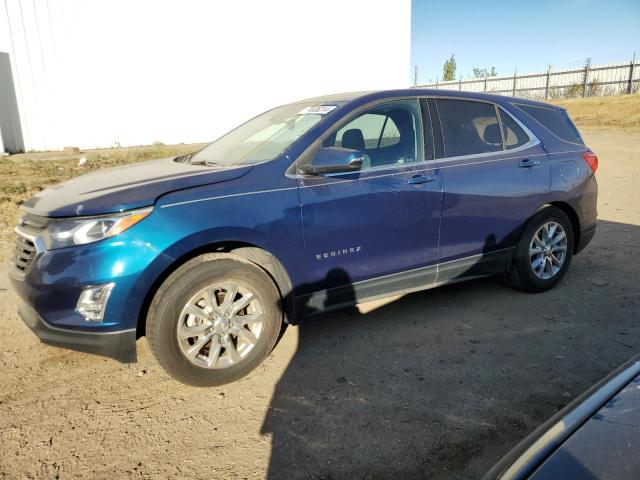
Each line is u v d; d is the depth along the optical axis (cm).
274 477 233
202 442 259
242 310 316
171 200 289
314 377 317
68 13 1520
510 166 407
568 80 3084
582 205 452
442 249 384
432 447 250
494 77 3450
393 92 378
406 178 360
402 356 339
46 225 286
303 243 325
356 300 358
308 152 334
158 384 314
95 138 1631
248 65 1792
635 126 1952
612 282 464
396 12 1939
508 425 265
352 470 237
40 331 285
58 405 293
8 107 1484
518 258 425
